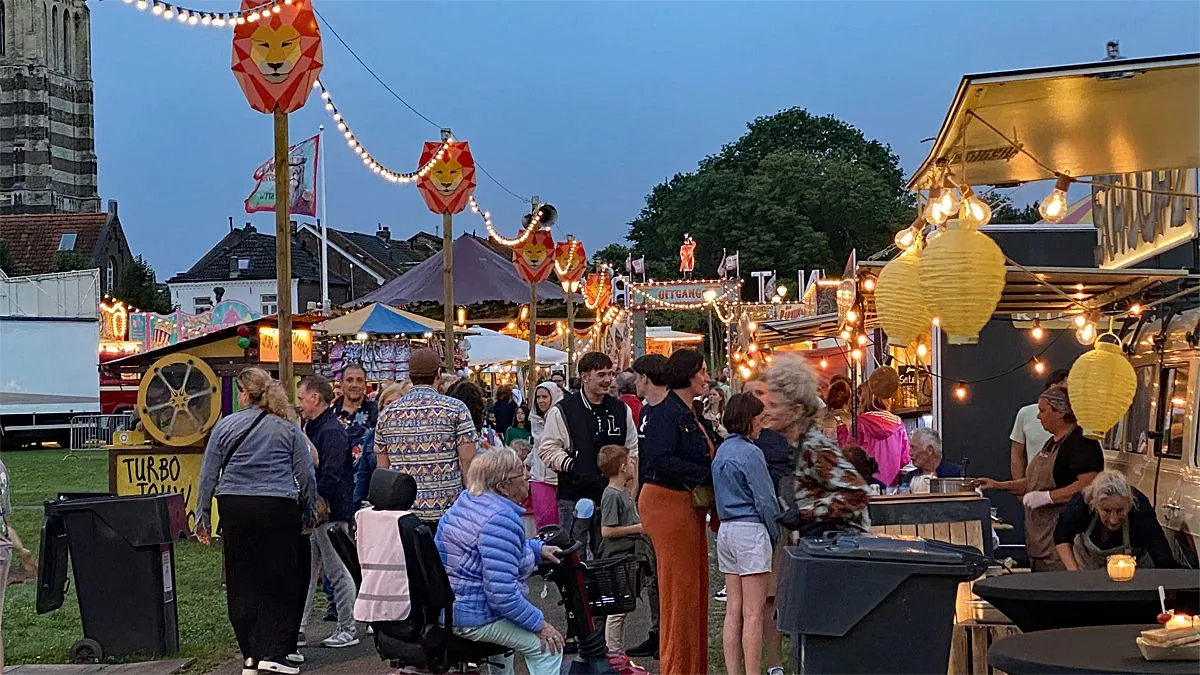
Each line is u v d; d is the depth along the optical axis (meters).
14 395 37.75
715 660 8.43
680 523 7.30
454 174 15.45
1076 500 7.09
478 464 6.41
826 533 5.82
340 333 19.97
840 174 68.25
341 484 8.99
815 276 24.77
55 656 8.93
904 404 15.19
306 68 9.57
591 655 6.91
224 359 15.01
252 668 7.94
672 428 7.31
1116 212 11.52
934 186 7.28
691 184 70.00
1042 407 8.15
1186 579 5.50
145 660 8.59
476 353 26.22
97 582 8.62
